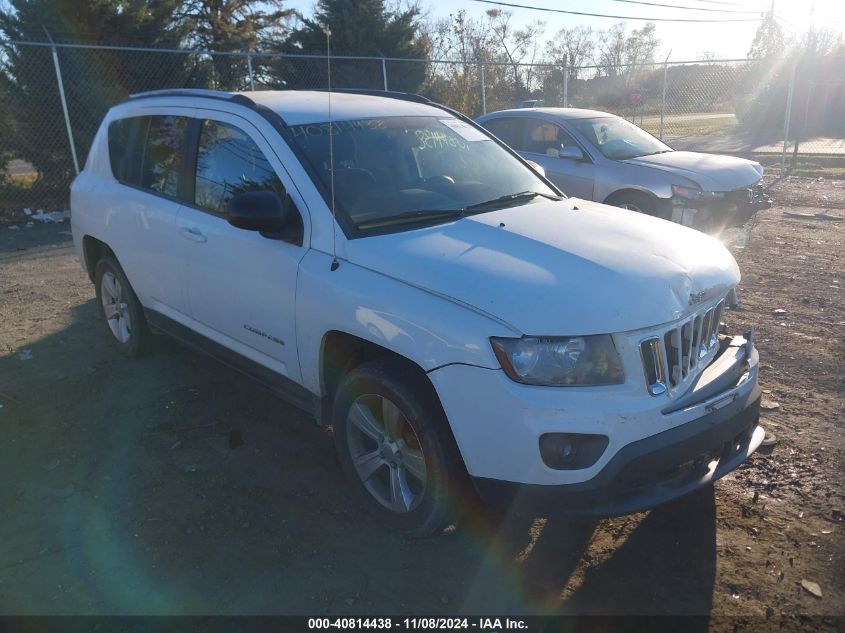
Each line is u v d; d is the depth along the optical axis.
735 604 2.93
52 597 2.98
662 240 3.45
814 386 4.91
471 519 3.50
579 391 2.76
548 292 2.89
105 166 5.31
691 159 9.12
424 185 3.95
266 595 3.00
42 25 12.55
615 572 3.14
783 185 14.61
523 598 2.99
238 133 4.09
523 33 33.72
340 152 3.86
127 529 3.44
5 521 3.51
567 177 9.38
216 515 3.55
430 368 2.95
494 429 2.83
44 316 6.63
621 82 22.17
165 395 4.87
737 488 3.74
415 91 19.20
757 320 6.27
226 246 3.98
